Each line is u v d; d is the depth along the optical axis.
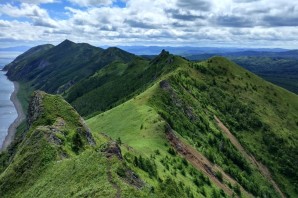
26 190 72.38
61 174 67.94
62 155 78.50
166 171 103.25
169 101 180.62
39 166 76.00
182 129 160.25
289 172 198.50
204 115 194.38
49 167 74.25
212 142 170.50
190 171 121.12
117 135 140.62
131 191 54.50
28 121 109.69
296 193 188.38
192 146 148.00
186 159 130.00
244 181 155.50
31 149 81.62
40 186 68.69
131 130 140.88
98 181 58.28
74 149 83.94
